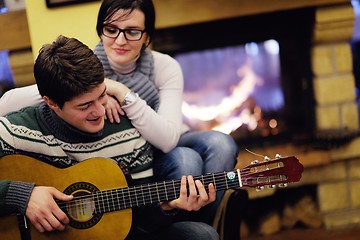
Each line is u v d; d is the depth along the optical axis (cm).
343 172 392
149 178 257
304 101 397
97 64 230
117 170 241
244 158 376
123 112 255
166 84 281
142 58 276
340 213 395
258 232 393
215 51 392
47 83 229
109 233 240
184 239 249
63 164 244
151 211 248
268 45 396
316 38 381
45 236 239
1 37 349
